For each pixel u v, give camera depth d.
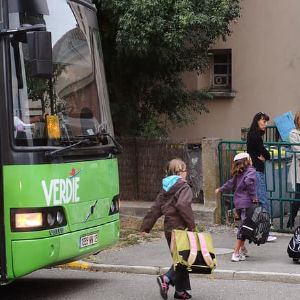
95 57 7.51
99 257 9.00
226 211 11.09
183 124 16.02
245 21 16.95
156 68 12.73
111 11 11.51
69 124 6.66
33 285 7.86
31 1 6.37
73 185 6.54
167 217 6.76
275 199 10.44
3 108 6.11
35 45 5.87
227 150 11.01
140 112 13.47
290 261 8.48
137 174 12.41
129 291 7.38
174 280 6.79
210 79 17.19
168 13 11.00
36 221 6.10
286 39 16.67
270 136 16.09
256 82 16.97
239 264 8.33
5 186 6.12
